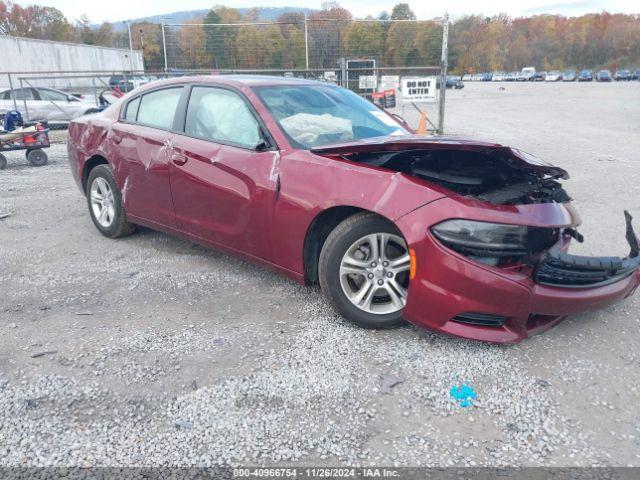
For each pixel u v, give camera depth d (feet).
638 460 7.48
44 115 55.57
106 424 8.17
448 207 9.39
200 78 14.19
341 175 10.51
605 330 10.99
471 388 9.01
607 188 24.63
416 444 7.78
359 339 10.50
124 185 15.52
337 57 78.95
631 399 8.79
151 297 12.59
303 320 11.33
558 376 9.36
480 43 327.88
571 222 10.12
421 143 10.05
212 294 12.72
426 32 71.10
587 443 7.80
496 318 9.59
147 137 14.55
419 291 9.65
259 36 82.58
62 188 25.59
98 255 15.53
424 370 9.48
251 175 11.77
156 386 9.06
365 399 8.72
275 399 8.71
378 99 44.34
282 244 11.44
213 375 9.36
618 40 344.28
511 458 7.52
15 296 12.67
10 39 74.13
